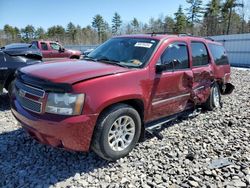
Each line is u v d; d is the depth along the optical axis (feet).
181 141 14.44
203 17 182.50
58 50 54.03
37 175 10.89
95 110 10.71
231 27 172.14
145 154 12.82
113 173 11.14
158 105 13.97
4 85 20.10
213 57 19.86
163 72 13.96
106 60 14.19
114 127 11.79
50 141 10.82
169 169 11.57
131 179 10.73
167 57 14.56
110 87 11.27
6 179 10.57
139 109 13.19
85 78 10.84
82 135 10.61
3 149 12.99
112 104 11.60
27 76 11.69
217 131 16.11
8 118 17.89
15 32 251.80
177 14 185.68
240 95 26.86
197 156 12.83
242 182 10.65
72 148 10.74
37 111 10.91
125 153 12.31
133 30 198.80
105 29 234.38
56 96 10.43
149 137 14.82
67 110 10.34
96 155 12.59
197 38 18.25
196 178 10.82
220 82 21.25
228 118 18.65
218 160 12.45
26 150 12.95
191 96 16.63
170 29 191.01
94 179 10.69
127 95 11.77
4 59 19.90
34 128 10.91
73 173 11.07
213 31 173.78
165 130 15.99
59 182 10.43
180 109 16.08
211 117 18.79
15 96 12.62
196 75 16.92
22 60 20.58
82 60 14.43
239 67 65.72
